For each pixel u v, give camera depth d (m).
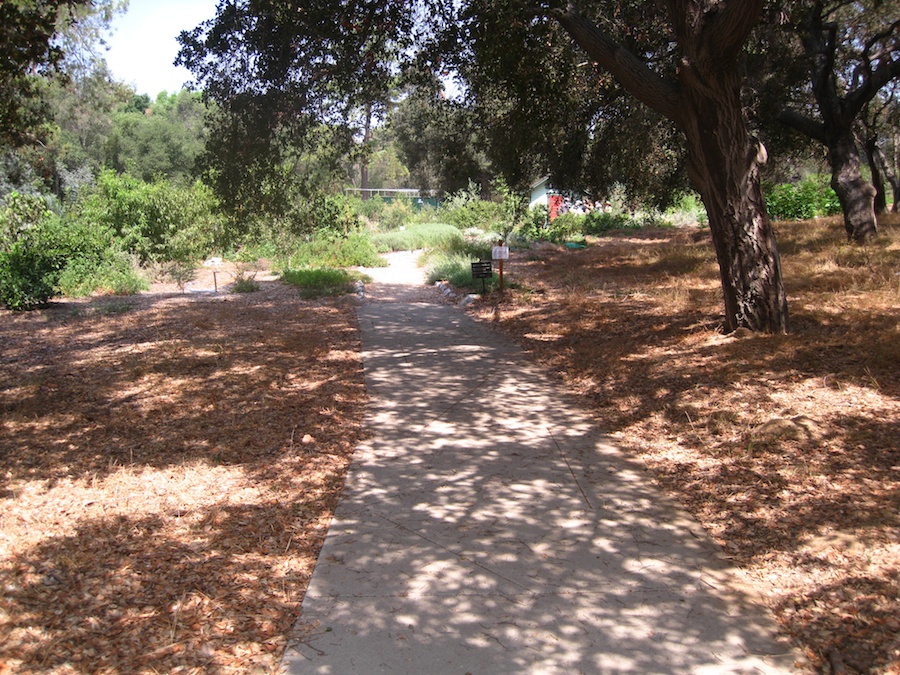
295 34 9.58
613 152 13.71
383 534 4.35
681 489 4.93
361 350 9.55
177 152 48.44
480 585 3.75
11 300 12.38
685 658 3.13
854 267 11.70
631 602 3.57
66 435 6.02
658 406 6.46
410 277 18.42
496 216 30.73
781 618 3.41
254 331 10.63
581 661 3.11
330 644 3.26
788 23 11.59
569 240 27.31
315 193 12.80
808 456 5.01
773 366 6.82
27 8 8.27
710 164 7.93
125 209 20.53
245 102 10.23
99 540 4.18
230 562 3.99
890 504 4.18
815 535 4.04
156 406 6.82
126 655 3.12
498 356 9.07
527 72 9.84
